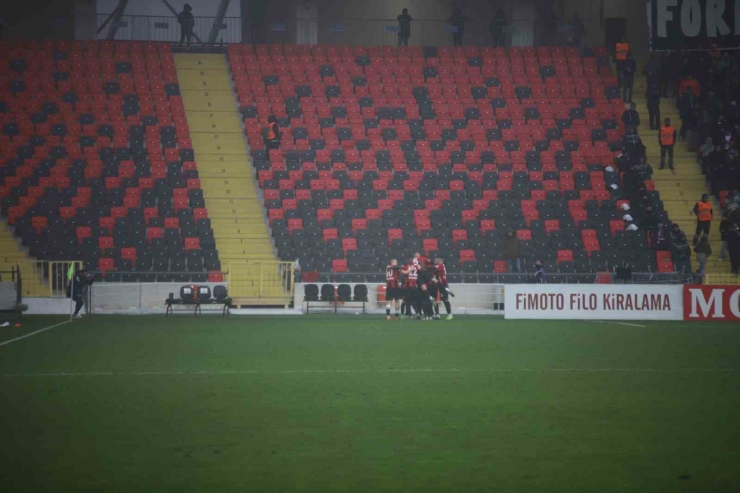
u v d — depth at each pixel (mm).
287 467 24734
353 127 114938
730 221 97938
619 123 119062
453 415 32250
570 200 105438
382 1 143125
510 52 131125
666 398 35969
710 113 113188
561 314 81500
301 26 140875
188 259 93688
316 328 69188
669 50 119938
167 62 122812
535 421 31219
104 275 90062
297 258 94312
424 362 47375
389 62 127750
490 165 110125
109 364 45844
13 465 24844
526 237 100625
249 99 118500
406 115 118812
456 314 89250
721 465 25125
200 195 101750
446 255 97500
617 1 138000
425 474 24062
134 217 97375
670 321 78938
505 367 45375
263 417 31750
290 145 111688
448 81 124875
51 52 121188
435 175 107938
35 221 95250
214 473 24062
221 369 44188
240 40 138250
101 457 25797
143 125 111312
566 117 119562
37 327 68688
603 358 49281
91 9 133875
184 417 31672
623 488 22828
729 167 107625
